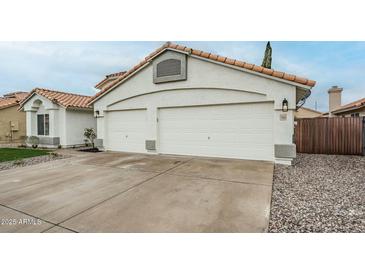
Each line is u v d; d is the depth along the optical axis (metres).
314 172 6.79
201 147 9.52
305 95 8.70
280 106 7.75
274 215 3.69
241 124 8.69
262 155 8.38
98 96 11.94
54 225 3.48
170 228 3.32
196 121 9.59
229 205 4.13
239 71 8.38
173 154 10.16
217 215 3.71
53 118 14.61
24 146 15.91
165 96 10.08
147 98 10.59
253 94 8.26
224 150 9.06
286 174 6.53
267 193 4.78
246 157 8.66
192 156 9.66
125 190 5.14
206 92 9.13
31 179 6.30
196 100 9.35
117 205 4.23
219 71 8.75
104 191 5.11
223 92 8.80
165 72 9.79
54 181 6.04
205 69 9.03
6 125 19.97
